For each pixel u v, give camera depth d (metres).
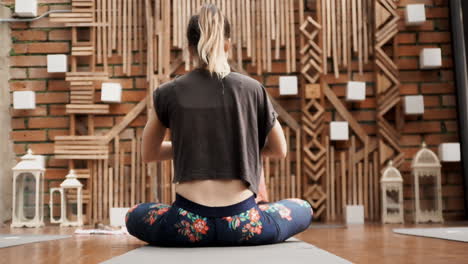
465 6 5.36
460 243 2.54
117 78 5.66
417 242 2.64
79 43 5.58
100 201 5.50
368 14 5.66
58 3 5.70
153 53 5.59
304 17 5.69
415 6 5.54
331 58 5.66
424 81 5.65
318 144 5.48
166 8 5.55
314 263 1.57
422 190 5.09
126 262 1.64
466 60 5.37
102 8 5.64
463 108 5.46
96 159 5.54
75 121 5.59
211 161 2.03
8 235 3.59
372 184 5.50
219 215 2.03
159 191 5.41
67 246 2.59
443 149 5.31
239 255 1.77
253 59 5.62
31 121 5.61
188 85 2.08
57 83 5.65
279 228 2.12
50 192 5.25
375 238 3.00
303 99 5.50
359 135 5.55
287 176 5.50
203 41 2.12
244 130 2.04
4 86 5.60
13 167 5.41
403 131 5.57
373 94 5.63
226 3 5.61
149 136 2.18
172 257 1.74
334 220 5.45
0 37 5.63
